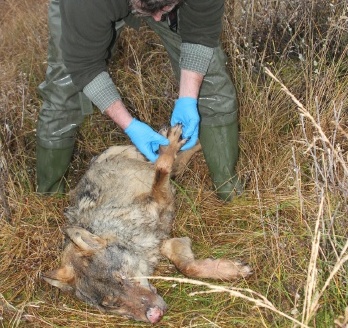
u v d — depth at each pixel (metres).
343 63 2.34
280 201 2.01
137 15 1.65
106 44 1.75
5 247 2.11
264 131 2.20
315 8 2.44
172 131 1.93
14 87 2.66
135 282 1.84
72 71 1.78
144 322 1.83
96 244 1.88
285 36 2.47
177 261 1.94
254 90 2.27
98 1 1.65
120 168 2.12
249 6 2.45
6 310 1.90
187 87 1.85
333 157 1.79
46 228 2.16
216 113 2.00
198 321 1.77
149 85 2.59
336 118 1.80
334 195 1.80
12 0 3.24
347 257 1.41
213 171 2.10
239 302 1.78
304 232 1.85
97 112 2.56
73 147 2.24
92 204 2.09
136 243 1.96
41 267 2.04
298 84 2.33
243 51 2.37
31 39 2.93
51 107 2.11
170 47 1.97
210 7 1.73
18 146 2.40
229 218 2.06
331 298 1.65
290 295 1.73
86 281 1.86
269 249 1.86
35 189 2.34
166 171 1.96
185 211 2.12
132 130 1.84
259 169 2.13
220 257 1.95
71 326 1.85
